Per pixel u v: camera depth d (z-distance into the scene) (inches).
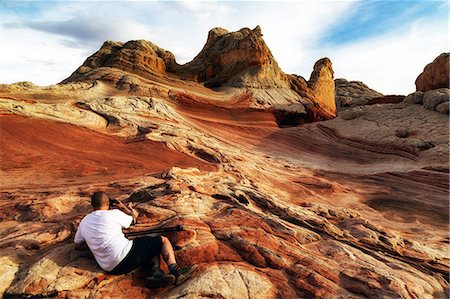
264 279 172.1
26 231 206.5
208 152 505.4
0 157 378.6
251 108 1011.9
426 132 744.3
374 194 450.9
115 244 154.9
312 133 926.4
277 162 592.4
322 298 163.0
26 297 144.9
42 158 396.2
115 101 675.4
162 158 456.1
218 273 171.0
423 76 1119.0
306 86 1348.4
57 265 161.3
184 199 252.7
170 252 163.2
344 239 236.5
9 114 488.1
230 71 1223.5
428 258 228.4
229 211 241.4
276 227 227.6
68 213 242.4
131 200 259.0
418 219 358.3
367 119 935.0
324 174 549.3
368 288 173.6
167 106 762.8
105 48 1197.1
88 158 419.2
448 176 532.4
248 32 1346.0
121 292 154.2
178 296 152.9
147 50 1154.0
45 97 684.7
